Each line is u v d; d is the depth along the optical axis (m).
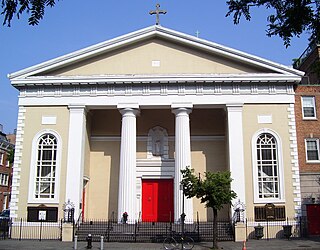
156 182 30.38
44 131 28.12
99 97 28.39
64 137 27.95
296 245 21.86
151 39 29.33
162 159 30.61
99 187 30.47
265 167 27.39
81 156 27.66
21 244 22.53
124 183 27.14
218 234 24.83
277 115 27.86
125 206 26.78
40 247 21.11
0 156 59.81
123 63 29.00
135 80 27.97
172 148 31.08
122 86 28.44
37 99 28.62
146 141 31.33
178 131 27.73
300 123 28.61
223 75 27.81
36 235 26.28
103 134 31.42
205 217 29.19
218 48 28.38
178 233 23.94
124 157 27.55
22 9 5.88
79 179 27.09
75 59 28.61
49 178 27.58
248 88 28.17
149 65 28.84
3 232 27.06
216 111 31.47
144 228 25.53
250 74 27.75
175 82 27.98
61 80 28.23
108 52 29.22
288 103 27.98
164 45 29.19
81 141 27.80
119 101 28.25
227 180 21.45
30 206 26.86
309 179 27.64
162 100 28.08
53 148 28.05
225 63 28.67
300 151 28.12
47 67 28.53
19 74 28.45
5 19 5.85
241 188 26.42
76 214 26.48
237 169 26.77
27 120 28.41
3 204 59.91
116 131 31.41
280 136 27.53
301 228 26.09
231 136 27.38
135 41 29.08
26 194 27.12
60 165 27.47
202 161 30.64
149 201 30.03
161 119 31.56
